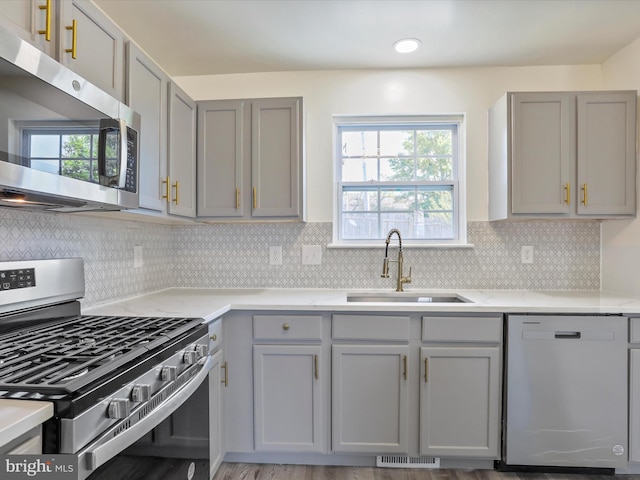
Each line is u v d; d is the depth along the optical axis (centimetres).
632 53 205
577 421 174
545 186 203
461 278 234
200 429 141
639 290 200
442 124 246
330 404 186
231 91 243
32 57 92
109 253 183
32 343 110
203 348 136
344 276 238
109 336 119
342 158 251
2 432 63
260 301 193
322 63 229
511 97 204
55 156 99
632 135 200
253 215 212
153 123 165
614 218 205
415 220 248
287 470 188
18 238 131
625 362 172
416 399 182
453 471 185
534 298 200
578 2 171
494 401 178
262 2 171
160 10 176
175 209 186
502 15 181
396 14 180
